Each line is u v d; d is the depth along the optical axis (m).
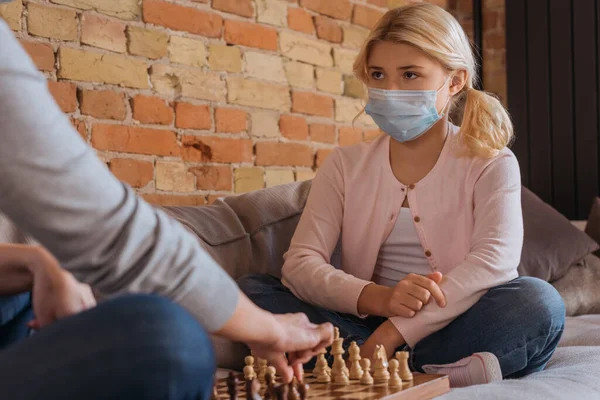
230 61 2.63
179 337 0.66
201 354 0.68
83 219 0.67
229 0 2.64
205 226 1.93
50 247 0.68
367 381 1.27
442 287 1.54
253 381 0.98
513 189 1.70
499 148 1.77
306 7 2.95
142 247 0.71
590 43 3.55
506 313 1.50
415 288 1.51
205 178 2.54
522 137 3.76
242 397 1.12
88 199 0.67
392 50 1.70
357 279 1.63
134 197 0.73
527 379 1.42
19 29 2.04
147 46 2.37
